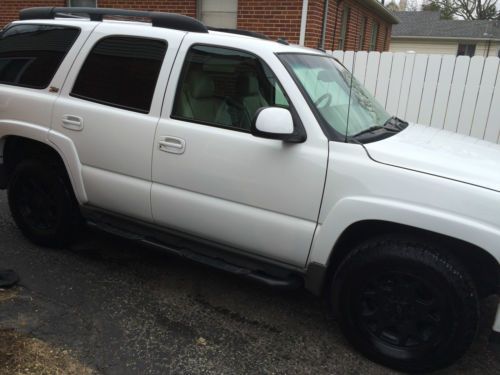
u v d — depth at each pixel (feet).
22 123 12.91
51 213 13.48
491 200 8.28
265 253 10.32
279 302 11.85
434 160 9.00
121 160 11.53
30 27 13.58
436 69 23.66
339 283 9.72
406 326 9.34
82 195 12.44
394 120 12.39
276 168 9.70
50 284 11.91
